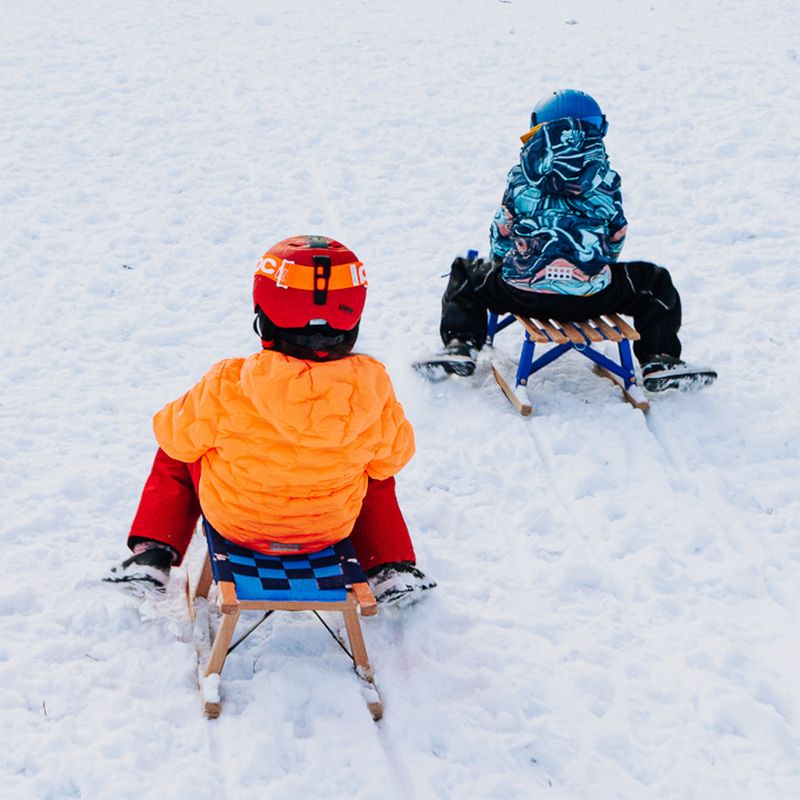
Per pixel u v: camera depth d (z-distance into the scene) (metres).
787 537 4.12
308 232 6.84
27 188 7.21
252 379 2.96
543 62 10.43
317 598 3.04
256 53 10.48
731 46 10.87
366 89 9.52
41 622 3.42
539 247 4.74
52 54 10.09
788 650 3.51
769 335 5.66
